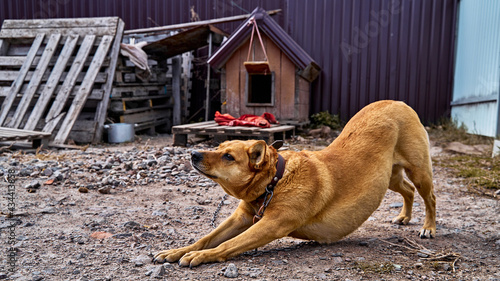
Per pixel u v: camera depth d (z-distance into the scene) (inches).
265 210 118.9
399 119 135.6
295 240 136.9
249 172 115.2
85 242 127.0
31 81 335.3
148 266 110.7
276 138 329.7
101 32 344.2
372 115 135.6
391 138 132.1
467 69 380.5
